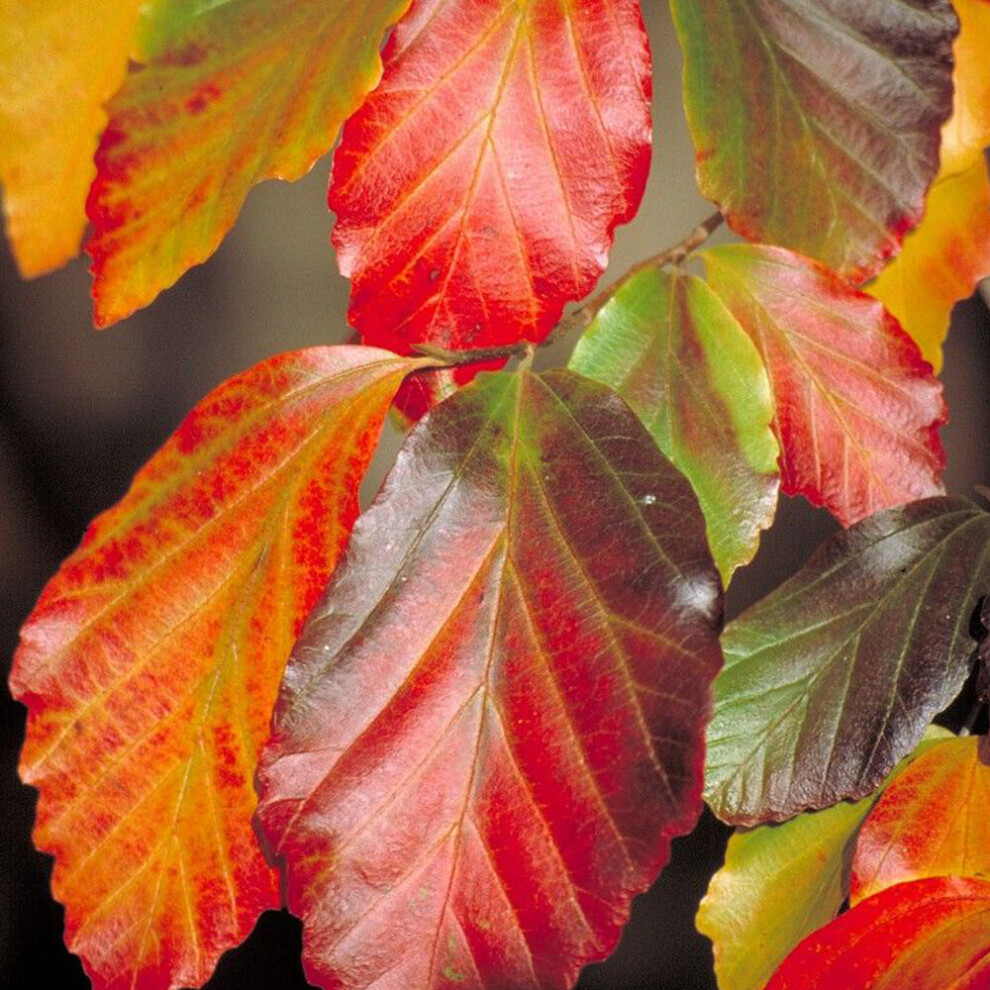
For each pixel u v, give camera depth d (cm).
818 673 84
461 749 80
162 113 78
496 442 81
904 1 84
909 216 84
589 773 80
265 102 79
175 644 81
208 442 81
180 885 81
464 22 82
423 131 82
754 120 84
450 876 80
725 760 84
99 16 78
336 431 81
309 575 81
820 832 86
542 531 81
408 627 80
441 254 82
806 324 84
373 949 80
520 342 82
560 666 80
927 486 85
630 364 83
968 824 84
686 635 80
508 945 80
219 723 81
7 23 77
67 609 81
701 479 83
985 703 84
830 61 84
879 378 84
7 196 78
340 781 80
